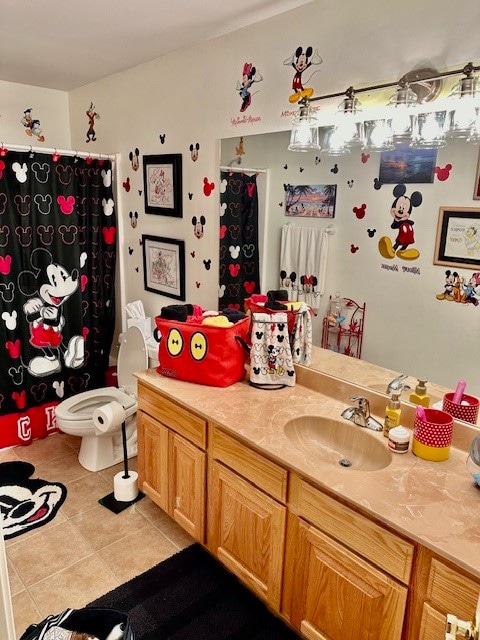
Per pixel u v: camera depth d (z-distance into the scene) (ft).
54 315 10.22
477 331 5.50
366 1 5.78
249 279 8.08
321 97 6.25
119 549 7.28
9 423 9.92
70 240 10.18
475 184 5.26
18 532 7.52
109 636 4.83
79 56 9.06
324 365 6.99
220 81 7.88
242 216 7.98
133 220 10.68
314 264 7.00
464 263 5.49
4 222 9.18
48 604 6.26
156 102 9.32
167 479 7.37
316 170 6.72
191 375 7.20
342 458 5.97
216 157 8.25
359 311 6.57
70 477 9.02
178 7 6.71
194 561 7.12
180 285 9.64
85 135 11.76
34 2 6.64
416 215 5.81
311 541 5.15
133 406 9.08
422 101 5.47
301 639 5.90
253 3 6.50
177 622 6.09
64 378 10.66
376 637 4.66
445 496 4.64
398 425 5.81
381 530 4.46
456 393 5.71
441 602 4.12
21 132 11.62
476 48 4.99
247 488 5.89
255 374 7.09
